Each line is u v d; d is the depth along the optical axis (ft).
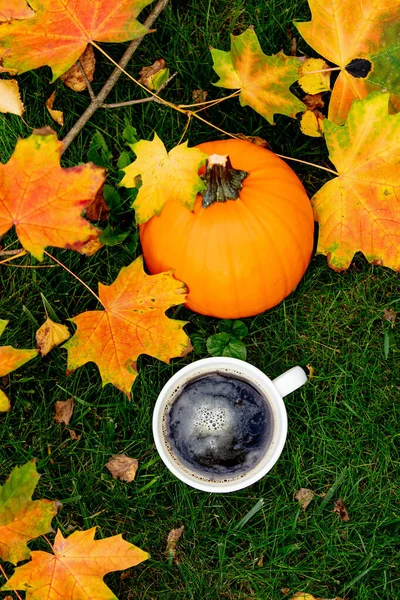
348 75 2.52
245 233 2.41
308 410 2.70
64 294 2.74
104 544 2.43
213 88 2.79
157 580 2.69
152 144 2.34
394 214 2.47
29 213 2.26
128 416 2.71
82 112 2.79
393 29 2.47
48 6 2.32
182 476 2.48
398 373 2.72
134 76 2.78
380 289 2.75
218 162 2.35
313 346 2.74
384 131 2.40
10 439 2.70
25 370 2.72
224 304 2.52
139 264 2.48
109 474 2.70
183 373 2.50
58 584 2.43
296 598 2.67
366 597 2.66
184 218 2.43
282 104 2.52
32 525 2.39
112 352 2.48
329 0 2.45
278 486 2.70
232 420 2.50
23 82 2.76
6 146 2.75
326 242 2.52
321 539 2.69
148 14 2.76
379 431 2.70
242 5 2.76
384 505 2.68
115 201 2.68
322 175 2.79
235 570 2.68
